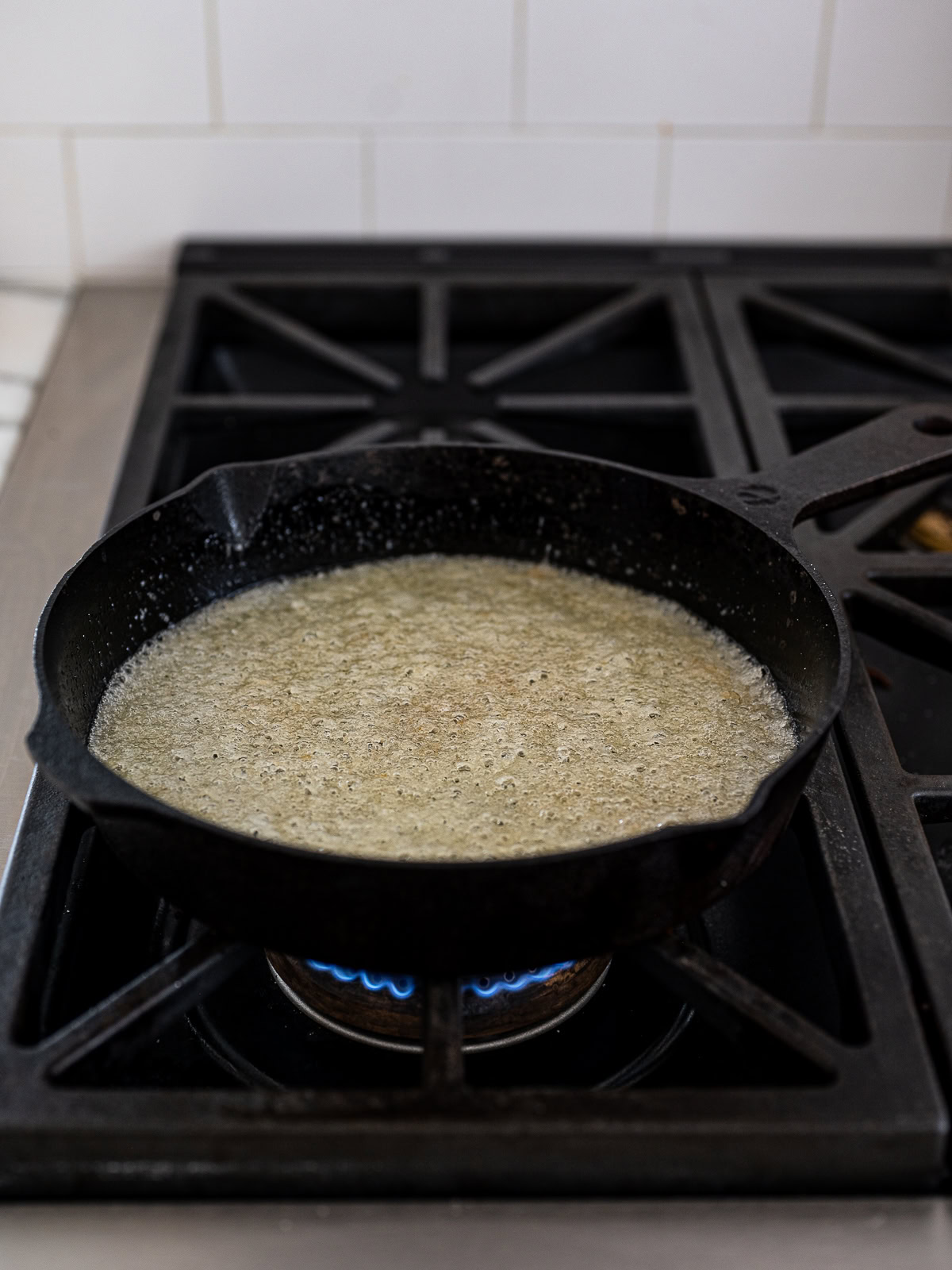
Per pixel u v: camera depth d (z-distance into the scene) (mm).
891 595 447
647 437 593
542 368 609
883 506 503
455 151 672
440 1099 277
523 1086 329
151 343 651
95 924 363
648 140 672
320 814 354
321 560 465
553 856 272
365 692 407
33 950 314
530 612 447
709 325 621
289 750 380
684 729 392
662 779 370
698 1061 334
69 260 696
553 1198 279
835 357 653
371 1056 340
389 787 365
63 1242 268
